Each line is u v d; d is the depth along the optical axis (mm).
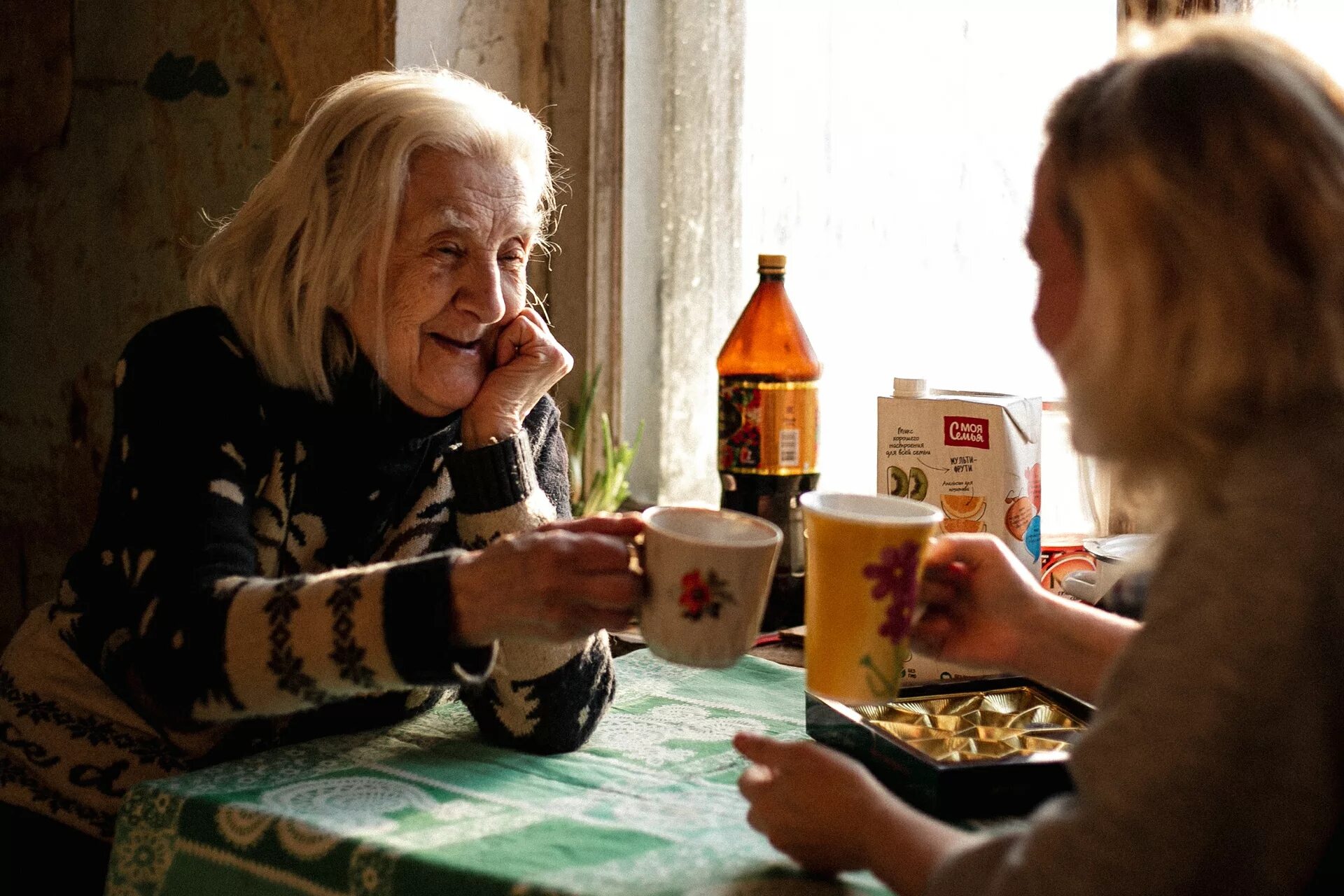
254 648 951
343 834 866
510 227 1229
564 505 1361
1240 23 708
